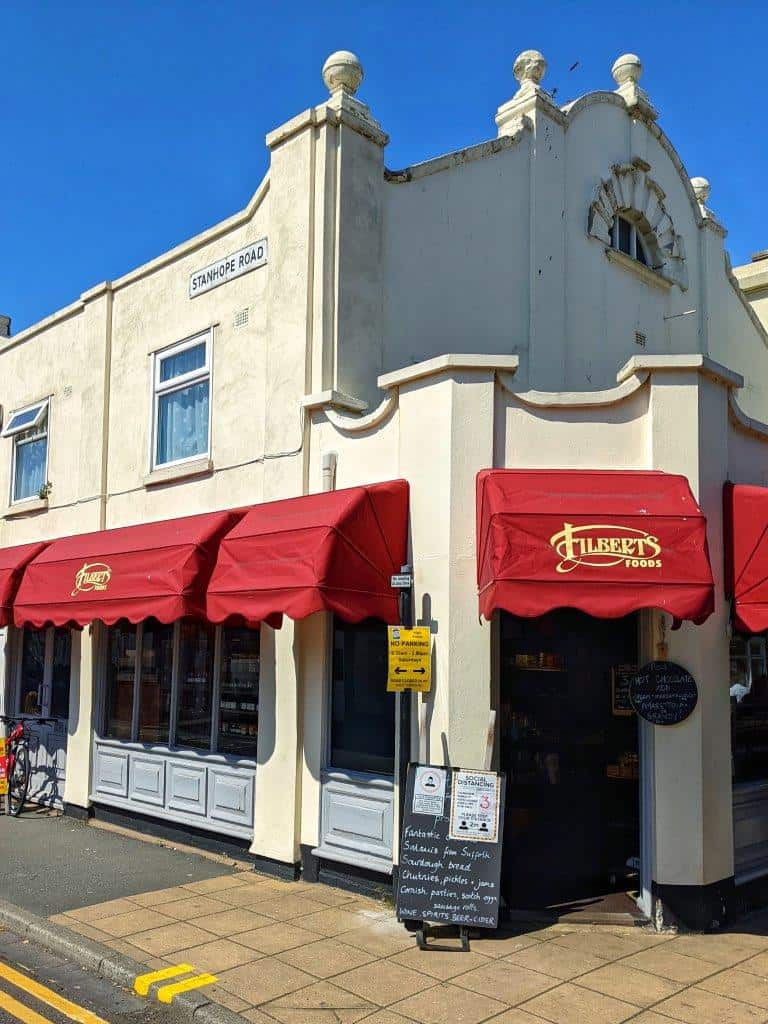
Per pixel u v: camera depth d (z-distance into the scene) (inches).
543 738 314.0
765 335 572.1
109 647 452.4
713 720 286.7
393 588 296.7
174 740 400.8
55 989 238.2
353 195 360.2
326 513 293.9
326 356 348.2
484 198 410.0
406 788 275.3
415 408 307.0
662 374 294.2
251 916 286.8
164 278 440.1
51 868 349.4
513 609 250.2
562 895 298.8
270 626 334.6
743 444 322.0
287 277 362.6
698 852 277.1
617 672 312.0
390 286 371.2
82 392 486.6
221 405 397.4
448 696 283.7
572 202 449.1
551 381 423.8
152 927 276.8
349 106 363.3
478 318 400.8
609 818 307.7
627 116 490.9
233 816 359.6
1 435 560.4
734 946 263.7
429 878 268.2
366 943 262.2
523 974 240.2
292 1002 222.2
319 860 323.6
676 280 502.9
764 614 282.5
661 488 273.6
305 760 332.5
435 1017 214.1
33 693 507.5
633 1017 214.7
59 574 411.8
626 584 249.8
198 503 404.8
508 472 281.7
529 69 443.5
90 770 442.9
